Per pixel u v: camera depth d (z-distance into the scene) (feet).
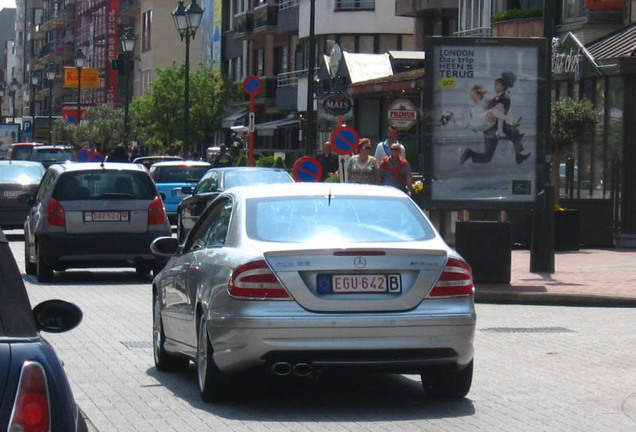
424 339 34.09
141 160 161.58
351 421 34.12
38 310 20.45
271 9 237.25
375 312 33.94
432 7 164.96
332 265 33.88
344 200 37.40
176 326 40.06
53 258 74.49
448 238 96.58
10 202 115.65
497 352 47.78
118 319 56.90
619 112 101.45
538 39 71.92
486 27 143.54
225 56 273.13
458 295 34.81
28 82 573.33
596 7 112.37
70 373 42.06
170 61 331.36
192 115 238.68
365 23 201.98
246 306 33.73
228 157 141.38
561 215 96.43
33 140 336.08
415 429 33.06
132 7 359.05
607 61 100.12
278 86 236.84
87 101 421.18
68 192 75.05
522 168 72.43
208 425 33.37
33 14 572.92
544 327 55.47
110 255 74.84
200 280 36.78
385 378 41.75
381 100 173.58
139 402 36.78
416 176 112.88
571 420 34.68
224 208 38.86
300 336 33.45
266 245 34.65
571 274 75.97
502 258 69.82
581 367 44.34
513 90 72.02
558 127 96.07
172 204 135.85
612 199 100.73
